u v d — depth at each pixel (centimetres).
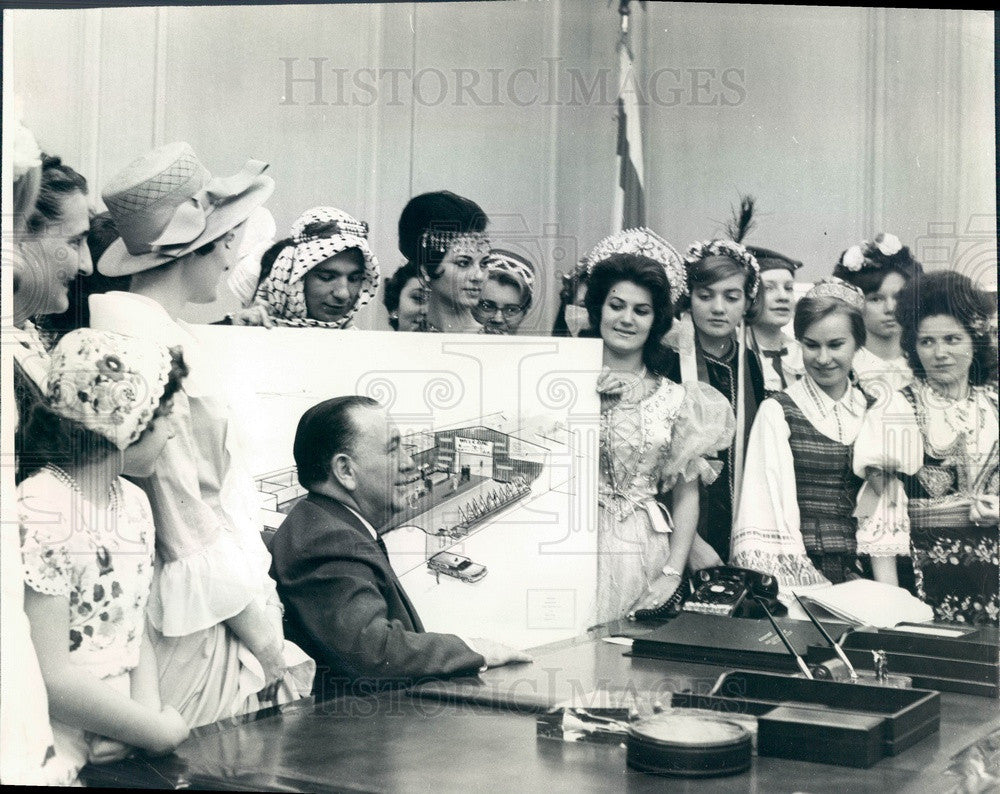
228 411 268
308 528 270
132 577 259
